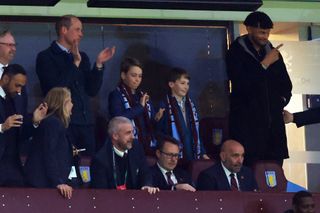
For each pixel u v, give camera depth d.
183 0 41.62
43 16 45.03
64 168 36.38
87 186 39.16
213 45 46.50
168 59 46.06
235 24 46.75
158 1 41.44
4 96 37.38
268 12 47.19
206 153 44.62
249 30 42.06
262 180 41.75
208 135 44.81
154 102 45.75
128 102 41.16
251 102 41.97
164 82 45.97
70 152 36.78
